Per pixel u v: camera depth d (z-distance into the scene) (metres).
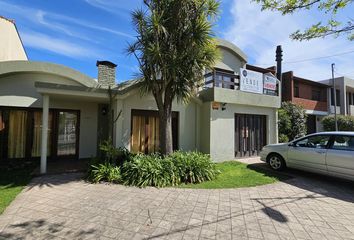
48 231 3.48
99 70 9.80
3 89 8.45
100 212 4.19
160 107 7.36
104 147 6.94
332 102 20.91
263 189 5.80
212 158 9.29
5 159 8.69
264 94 10.80
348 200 5.12
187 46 7.05
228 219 4.01
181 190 5.55
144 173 5.92
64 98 8.63
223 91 9.38
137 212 4.21
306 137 7.20
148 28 6.73
